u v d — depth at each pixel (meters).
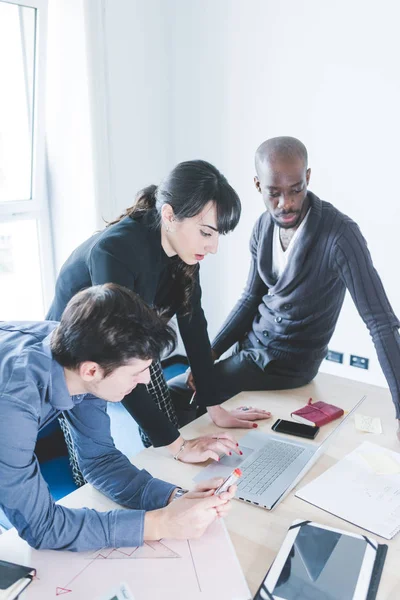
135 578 0.88
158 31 2.87
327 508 1.07
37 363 0.90
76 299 0.88
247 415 1.46
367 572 0.88
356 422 1.42
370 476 1.17
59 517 0.94
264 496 1.10
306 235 1.68
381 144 2.38
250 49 2.66
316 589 0.84
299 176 1.63
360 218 2.52
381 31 2.26
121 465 1.16
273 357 1.73
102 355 0.83
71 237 2.83
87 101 2.54
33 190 2.74
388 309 1.60
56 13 2.51
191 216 1.23
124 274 1.29
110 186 2.70
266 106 2.68
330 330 1.77
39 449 1.78
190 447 1.26
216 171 1.25
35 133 2.63
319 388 1.69
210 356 1.56
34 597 0.84
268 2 2.54
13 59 2.53
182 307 1.50
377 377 2.60
